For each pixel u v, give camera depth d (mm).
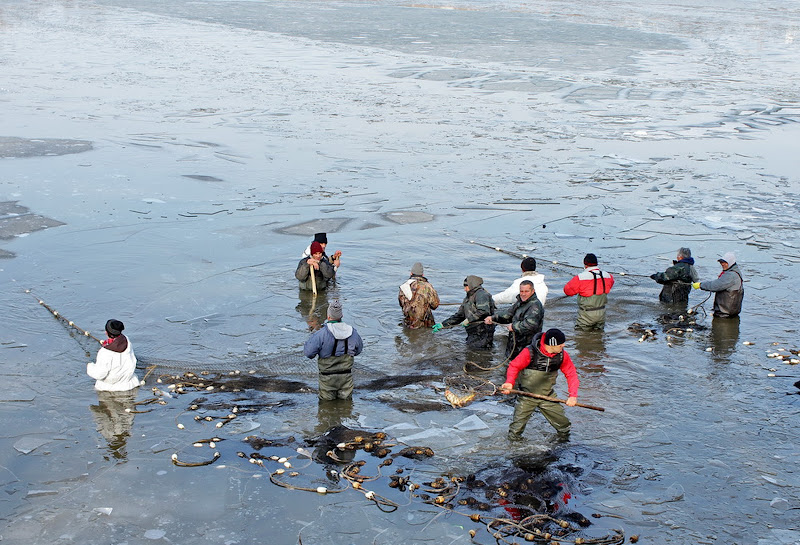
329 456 7406
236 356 9758
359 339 8469
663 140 25188
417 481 7035
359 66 41406
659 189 19219
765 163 22188
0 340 9992
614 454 7441
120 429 7879
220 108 28938
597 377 9195
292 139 24000
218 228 15391
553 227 16031
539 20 71188
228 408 8383
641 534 6238
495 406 8484
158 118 26766
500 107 30594
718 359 9766
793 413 8289
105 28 57312
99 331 10375
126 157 21141
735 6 92312
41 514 6484
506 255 14156
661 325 10992
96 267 12984
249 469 7211
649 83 37656
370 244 14633
